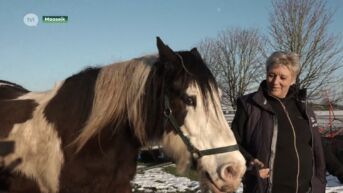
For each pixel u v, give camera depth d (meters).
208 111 2.21
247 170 2.54
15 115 2.63
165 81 2.33
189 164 2.30
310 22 16.94
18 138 2.53
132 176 2.58
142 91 2.38
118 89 2.44
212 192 2.26
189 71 2.25
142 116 2.39
